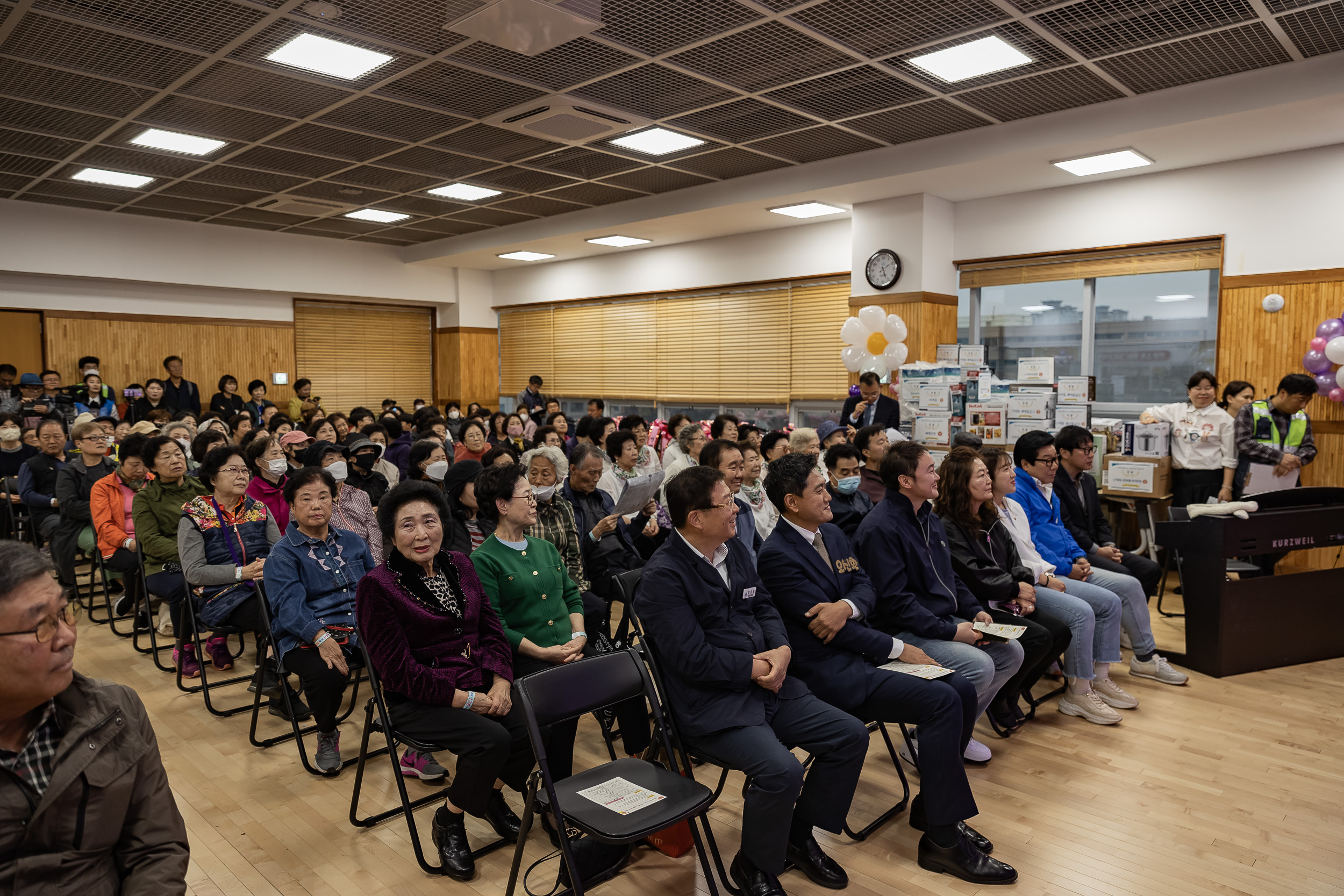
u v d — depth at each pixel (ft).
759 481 15.47
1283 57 16.61
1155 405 23.32
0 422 21.27
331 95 19.10
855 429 24.59
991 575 11.67
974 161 21.54
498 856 8.82
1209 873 8.35
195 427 23.07
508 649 9.11
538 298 41.65
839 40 15.90
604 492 14.71
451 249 38.14
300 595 10.60
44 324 32.58
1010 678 10.62
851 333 25.41
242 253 36.22
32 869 4.38
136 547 14.21
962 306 26.86
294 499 10.88
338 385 41.52
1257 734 11.82
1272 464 18.67
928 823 8.50
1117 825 9.32
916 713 8.60
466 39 15.93
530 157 24.18
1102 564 14.67
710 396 34.17
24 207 30.81
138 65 17.31
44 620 4.14
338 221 34.09
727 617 8.39
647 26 15.29
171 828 4.96
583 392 39.91
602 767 7.66
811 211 27.86
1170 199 22.17
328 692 10.27
